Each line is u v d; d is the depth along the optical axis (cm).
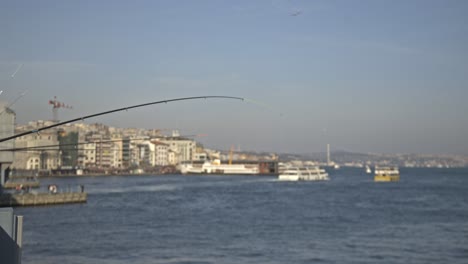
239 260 5088
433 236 6650
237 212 9731
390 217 8862
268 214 9369
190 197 13875
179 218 8612
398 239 6406
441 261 5147
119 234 6688
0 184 9888
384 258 5253
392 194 15325
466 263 5066
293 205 11375
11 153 8362
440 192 16250
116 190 17112
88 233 6756
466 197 13900
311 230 7188
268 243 6075
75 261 4966
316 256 5319
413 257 5319
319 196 14450
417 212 9738
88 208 10306
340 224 7894
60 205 10856
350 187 19500
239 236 6588
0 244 2077
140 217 8731
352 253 5497
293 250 5631
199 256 5262
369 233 6912
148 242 6062
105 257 5175
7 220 2108
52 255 5250
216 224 7812
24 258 5088
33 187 17538
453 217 8856
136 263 4894
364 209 10362
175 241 6156
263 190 17425
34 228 7225
